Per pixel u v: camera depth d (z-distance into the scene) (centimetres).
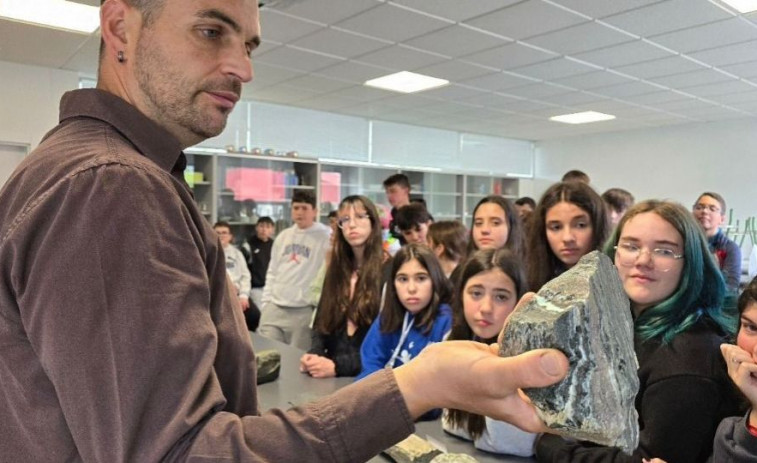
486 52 395
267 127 595
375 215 245
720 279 115
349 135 665
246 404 58
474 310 144
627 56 403
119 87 57
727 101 552
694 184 685
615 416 49
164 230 44
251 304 432
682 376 104
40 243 43
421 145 742
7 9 321
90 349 40
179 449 39
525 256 207
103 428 39
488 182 820
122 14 55
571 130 756
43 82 442
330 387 189
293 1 302
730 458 95
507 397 45
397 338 195
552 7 310
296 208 371
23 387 45
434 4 307
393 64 428
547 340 47
